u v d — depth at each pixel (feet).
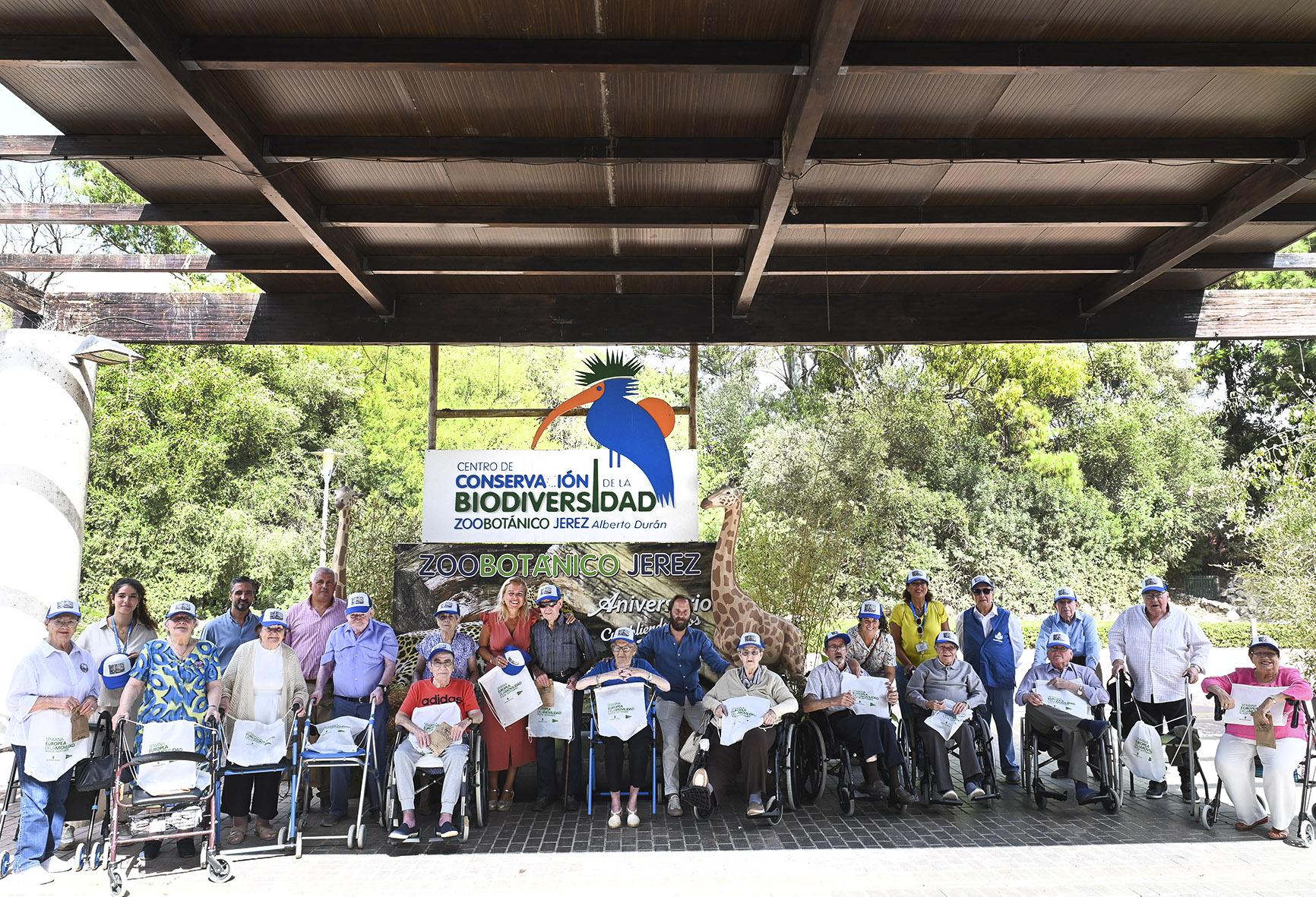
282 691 21.77
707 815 23.61
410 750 21.77
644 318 32.04
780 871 19.34
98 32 17.24
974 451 98.27
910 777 23.93
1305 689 21.67
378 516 38.37
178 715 20.36
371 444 99.35
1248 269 28.60
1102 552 96.32
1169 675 25.13
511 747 24.77
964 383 100.48
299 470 90.27
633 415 31.27
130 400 78.95
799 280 30.83
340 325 31.89
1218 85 19.11
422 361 105.09
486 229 26.43
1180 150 21.36
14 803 25.77
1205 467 101.04
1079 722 24.00
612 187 23.89
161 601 77.30
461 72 18.52
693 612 30.25
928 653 27.61
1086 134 21.36
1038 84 19.10
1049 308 32.24
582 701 25.95
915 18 16.89
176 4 16.35
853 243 27.99
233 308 31.94
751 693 23.75
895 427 96.68
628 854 20.65
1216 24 17.08
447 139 21.24
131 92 19.42
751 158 21.31
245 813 21.90
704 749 23.04
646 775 23.81
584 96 19.57
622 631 24.11
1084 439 101.91
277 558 84.17
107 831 20.71
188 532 79.71
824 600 34.91
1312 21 17.01
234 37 17.35
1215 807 22.56
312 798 26.63
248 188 24.09
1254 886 18.21
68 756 20.13
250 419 84.74
